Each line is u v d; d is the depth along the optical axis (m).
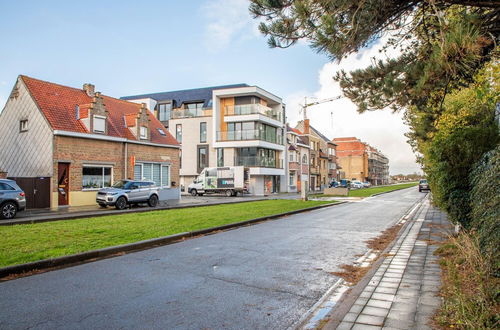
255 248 8.90
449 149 8.66
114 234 10.04
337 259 7.75
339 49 5.66
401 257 7.44
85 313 4.60
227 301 5.11
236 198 31.77
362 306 4.60
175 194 28.12
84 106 21.84
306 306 4.94
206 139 44.66
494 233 5.23
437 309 4.40
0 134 22.11
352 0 5.16
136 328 4.16
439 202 9.21
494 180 5.64
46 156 19.73
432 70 5.30
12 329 4.11
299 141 57.06
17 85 21.52
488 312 3.72
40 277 6.30
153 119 29.53
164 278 6.24
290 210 18.11
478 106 10.98
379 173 127.31
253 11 5.83
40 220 13.84
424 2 5.74
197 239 10.23
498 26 5.81
